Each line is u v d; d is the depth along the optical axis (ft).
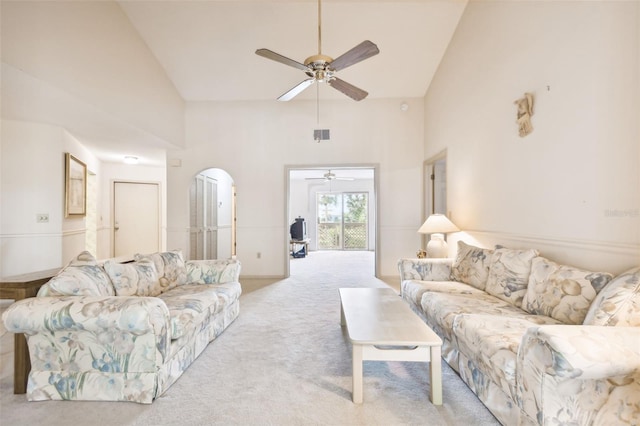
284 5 12.60
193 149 18.40
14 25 8.36
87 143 16.83
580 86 7.03
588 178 6.84
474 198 12.06
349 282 17.03
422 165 18.02
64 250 14.49
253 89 17.46
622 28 6.04
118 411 5.82
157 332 6.15
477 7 11.70
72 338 6.16
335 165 18.17
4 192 13.05
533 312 6.97
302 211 34.06
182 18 13.15
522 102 8.89
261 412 5.78
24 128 13.28
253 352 8.29
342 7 12.64
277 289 15.48
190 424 5.47
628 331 4.22
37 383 6.17
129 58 13.10
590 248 6.81
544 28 8.15
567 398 4.22
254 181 18.40
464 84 12.84
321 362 7.73
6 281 6.55
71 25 10.11
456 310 7.34
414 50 14.79
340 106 18.25
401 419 5.58
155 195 24.04
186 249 18.31
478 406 5.96
